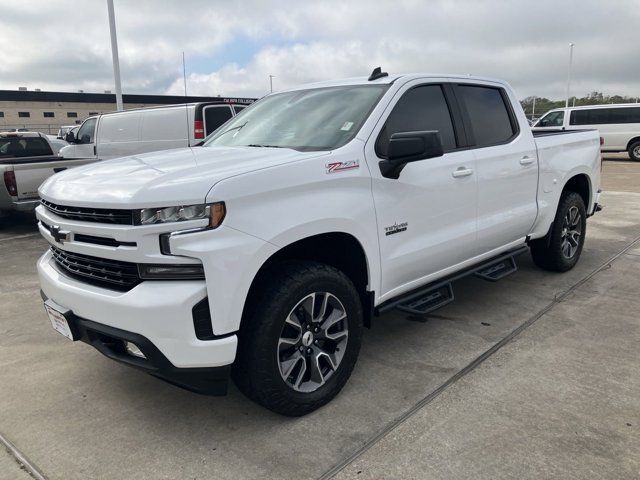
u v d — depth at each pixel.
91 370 3.68
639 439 2.71
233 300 2.56
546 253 5.39
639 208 9.66
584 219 5.70
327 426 2.91
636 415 2.93
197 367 2.55
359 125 3.35
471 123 4.15
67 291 2.83
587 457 2.58
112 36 16.36
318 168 2.94
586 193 5.84
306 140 3.43
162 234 2.47
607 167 18.06
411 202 3.47
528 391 3.21
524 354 3.71
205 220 2.47
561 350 3.76
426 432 2.82
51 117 61.47
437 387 3.29
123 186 2.64
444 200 3.73
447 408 3.05
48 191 3.08
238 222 2.56
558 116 21.16
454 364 3.60
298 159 2.92
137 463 2.65
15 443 2.84
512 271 4.56
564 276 5.50
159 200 2.44
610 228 7.95
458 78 4.19
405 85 3.67
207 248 2.46
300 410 2.96
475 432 2.81
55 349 4.04
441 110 3.94
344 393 3.25
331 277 2.98
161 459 2.68
